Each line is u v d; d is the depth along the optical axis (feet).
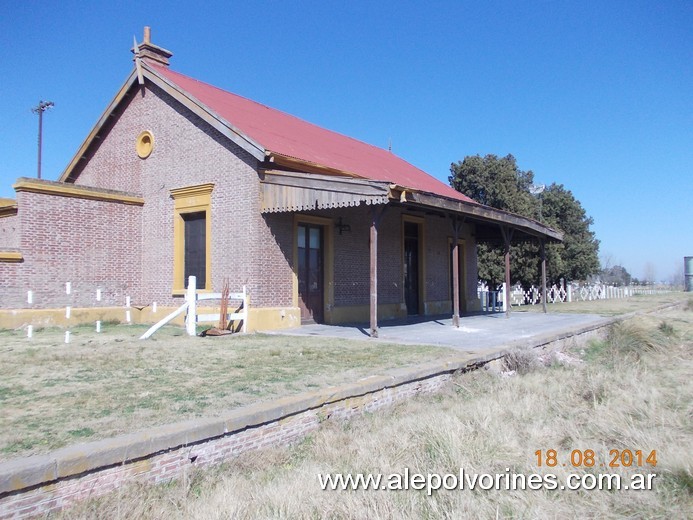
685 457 16.07
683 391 26.40
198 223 49.78
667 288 198.39
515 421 20.81
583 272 121.19
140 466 15.12
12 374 25.05
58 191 47.29
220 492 14.62
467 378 29.35
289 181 42.86
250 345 35.53
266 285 45.27
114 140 56.44
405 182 63.72
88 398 20.48
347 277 54.24
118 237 51.55
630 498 14.16
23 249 45.27
